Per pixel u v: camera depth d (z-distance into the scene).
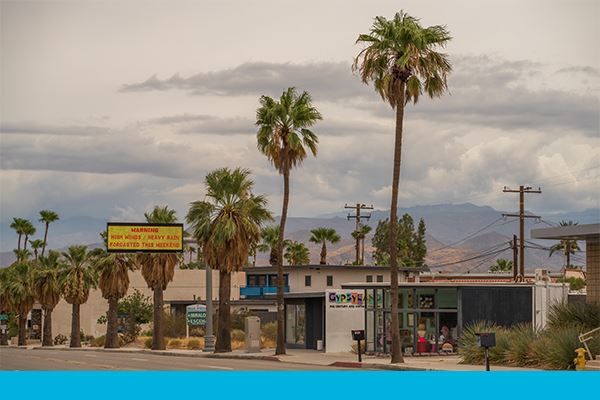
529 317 64.12
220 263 75.31
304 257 154.62
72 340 116.81
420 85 53.59
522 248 104.25
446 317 64.19
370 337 68.06
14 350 103.69
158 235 93.31
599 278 54.84
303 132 68.44
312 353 70.12
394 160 54.53
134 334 115.62
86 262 118.06
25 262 138.12
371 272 111.81
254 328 73.69
